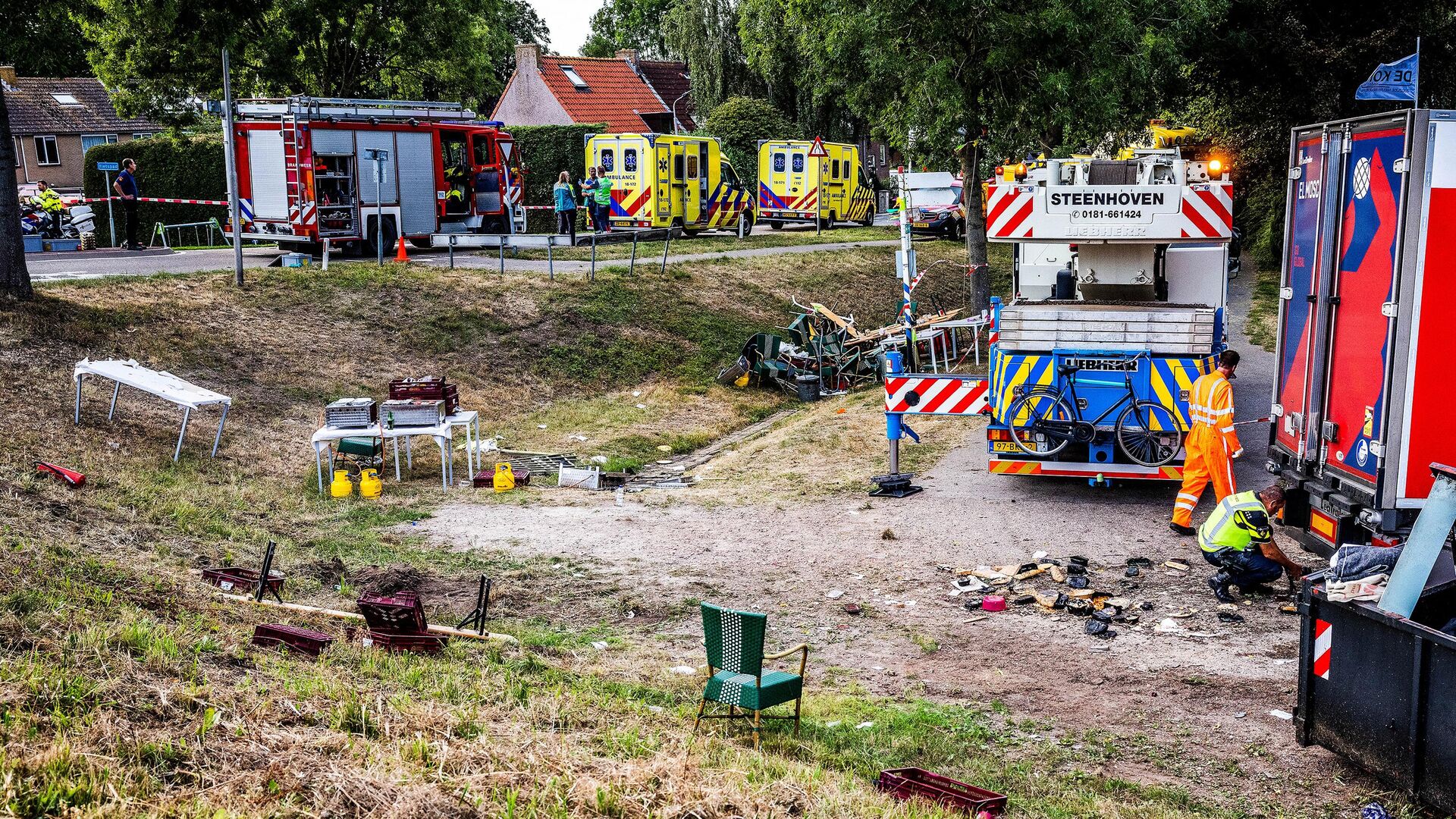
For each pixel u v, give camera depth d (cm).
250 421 1459
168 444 1303
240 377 1586
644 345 2088
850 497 1227
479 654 751
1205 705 704
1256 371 1908
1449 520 561
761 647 633
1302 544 905
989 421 1245
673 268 2508
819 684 743
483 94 4206
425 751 538
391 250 2473
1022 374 1177
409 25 3172
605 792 507
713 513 1176
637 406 1820
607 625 857
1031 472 1192
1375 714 580
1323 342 859
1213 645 798
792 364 2028
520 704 646
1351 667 595
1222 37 2672
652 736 615
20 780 445
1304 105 2769
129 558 870
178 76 2825
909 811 539
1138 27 2114
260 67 2955
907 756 634
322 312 1873
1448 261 748
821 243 3269
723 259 2734
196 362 1578
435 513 1183
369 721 575
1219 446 1026
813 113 4656
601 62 5544
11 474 1034
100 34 2727
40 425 1227
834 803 534
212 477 1232
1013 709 704
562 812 486
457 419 1313
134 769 477
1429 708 548
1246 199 3625
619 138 3136
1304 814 573
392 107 2438
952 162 2256
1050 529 1085
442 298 2034
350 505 1200
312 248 2467
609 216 3197
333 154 2320
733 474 1381
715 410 1869
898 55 2014
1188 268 1321
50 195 3138
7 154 1538
